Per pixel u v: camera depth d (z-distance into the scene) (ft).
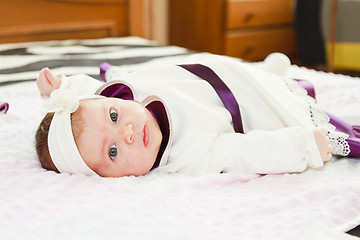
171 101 3.86
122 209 2.73
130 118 3.40
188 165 3.60
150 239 2.48
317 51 10.68
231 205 2.97
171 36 10.87
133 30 9.46
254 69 4.25
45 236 2.52
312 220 2.66
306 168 3.56
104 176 3.43
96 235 2.52
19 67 6.11
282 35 11.00
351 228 2.77
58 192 3.05
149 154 3.43
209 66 4.21
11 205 2.88
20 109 4.61
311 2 10.36
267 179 3.38
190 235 2.50
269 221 2.74
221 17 9.98
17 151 3.68
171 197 2.99
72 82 4.32
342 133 3.76
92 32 8.91
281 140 3.47
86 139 3.33
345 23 10.29
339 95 5.11
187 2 10.38
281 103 3.94
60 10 8.46
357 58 10.30
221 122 3.82
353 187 3.12
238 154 3.51
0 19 7.89
